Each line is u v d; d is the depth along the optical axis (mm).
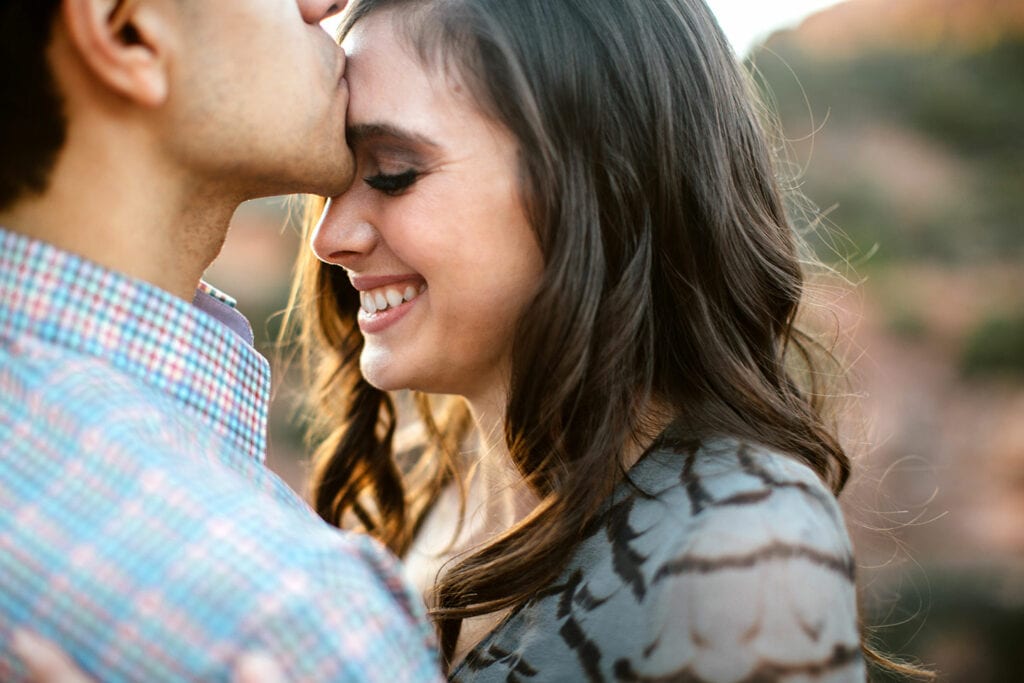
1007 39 8953
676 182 1550
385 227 1505
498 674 1380
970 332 6660
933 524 5438
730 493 1266
